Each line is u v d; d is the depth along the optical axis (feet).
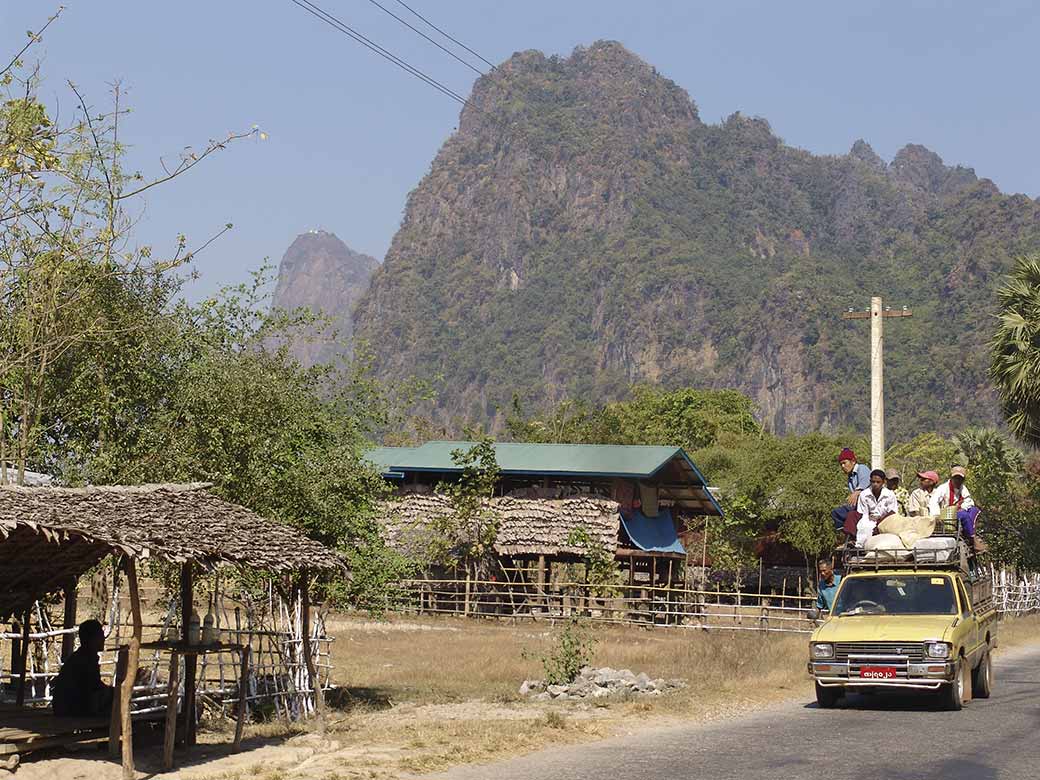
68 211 80.02
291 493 77.10
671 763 54.13
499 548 174.40
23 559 59.00
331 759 55.42
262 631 70.33
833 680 71.77
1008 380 178.70
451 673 98.07
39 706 61.77
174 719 53.47
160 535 50.26
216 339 83.35
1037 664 103.09
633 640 132.77
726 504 218.59
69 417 80.48
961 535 84.12
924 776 50.19
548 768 53.11
